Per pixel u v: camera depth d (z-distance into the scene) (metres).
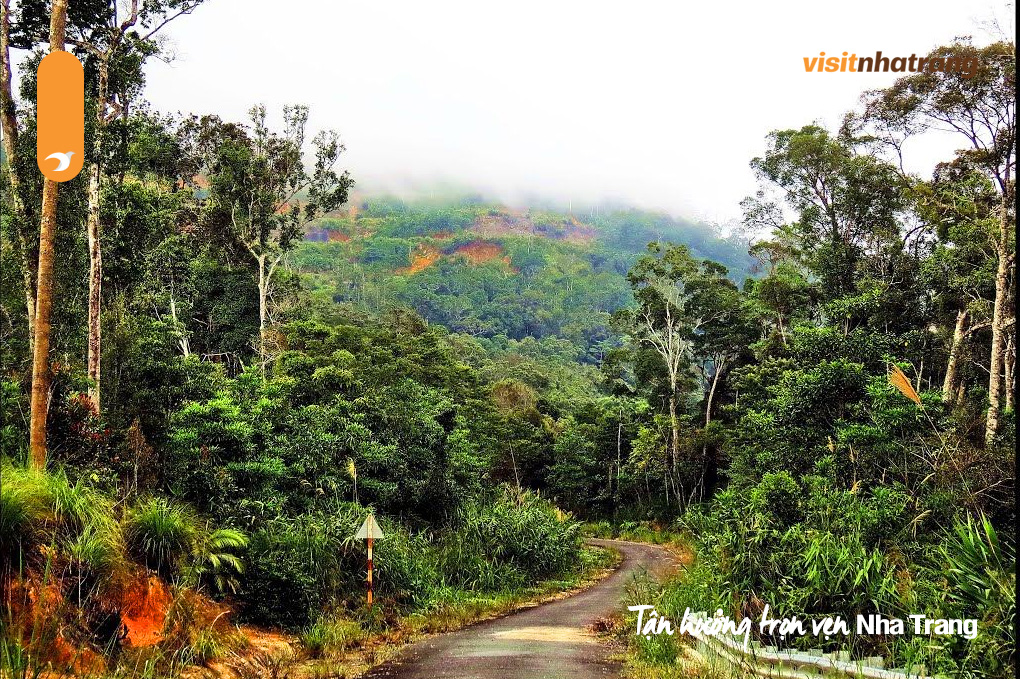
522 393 69.88
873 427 18.66
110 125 22.02
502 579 23.44
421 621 16.20
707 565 13.50
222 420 17.97
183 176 46.22
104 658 8.10
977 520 12.97
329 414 24.81
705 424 53.19
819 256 38.66
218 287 46.41
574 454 59.19
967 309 27.05
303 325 43.41
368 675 10.59
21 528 8.20
